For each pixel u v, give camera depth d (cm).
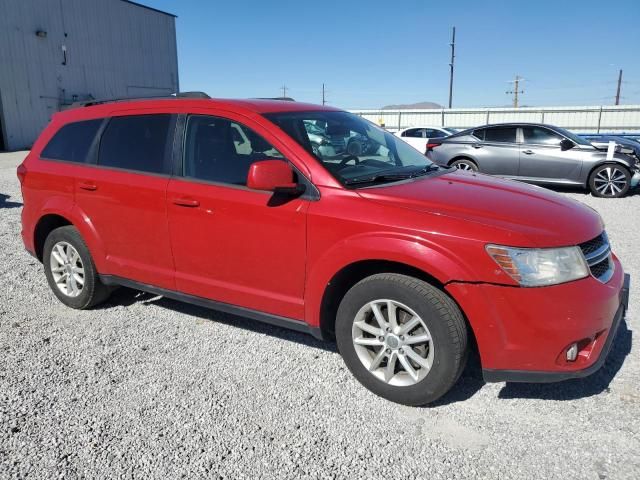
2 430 293
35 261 616
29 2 2662
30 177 470
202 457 270
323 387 334
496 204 309
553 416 298
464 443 278
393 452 272
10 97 2600
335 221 309
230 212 349
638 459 262
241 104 373
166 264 394
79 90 2977
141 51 3412
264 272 345
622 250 637
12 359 375
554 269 274
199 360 371
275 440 282
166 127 393
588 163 1066
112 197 409
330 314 339
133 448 277
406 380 309
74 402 320
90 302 454
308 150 337
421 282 293
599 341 286
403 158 403
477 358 367
